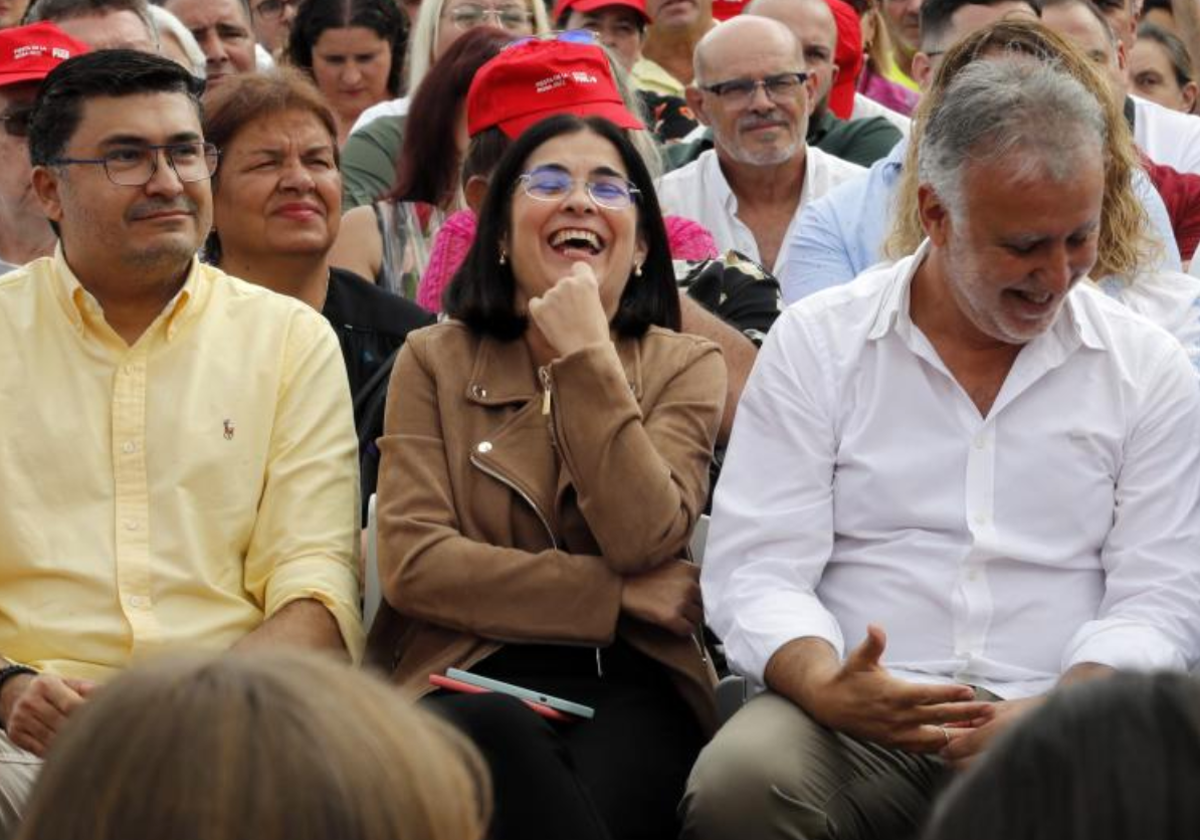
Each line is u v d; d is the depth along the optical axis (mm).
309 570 5965
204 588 5945
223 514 6012
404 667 5836
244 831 2178
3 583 5922
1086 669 5273
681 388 6070
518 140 6238
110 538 5934
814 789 5168
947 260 5441
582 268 5902
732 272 7355
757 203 9375
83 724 2252
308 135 7371
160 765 2197
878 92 11969
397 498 5902
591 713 5582
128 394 6027
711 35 9320
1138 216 6684
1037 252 5277
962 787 2211
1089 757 2129
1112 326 5637
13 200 8031
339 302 7410
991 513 5531
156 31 9117
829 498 5672
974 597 5496
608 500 5684
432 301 7828
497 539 5867
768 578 5602
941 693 5047
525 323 6141
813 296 5832
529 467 5902
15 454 5957
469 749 2359
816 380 5699
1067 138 5238
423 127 8594
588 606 5691
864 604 5594
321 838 2189
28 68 7953
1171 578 5449
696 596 5781
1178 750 2119
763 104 9148
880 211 8141
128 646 5848
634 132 7617
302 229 7332
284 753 2207
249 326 6211
